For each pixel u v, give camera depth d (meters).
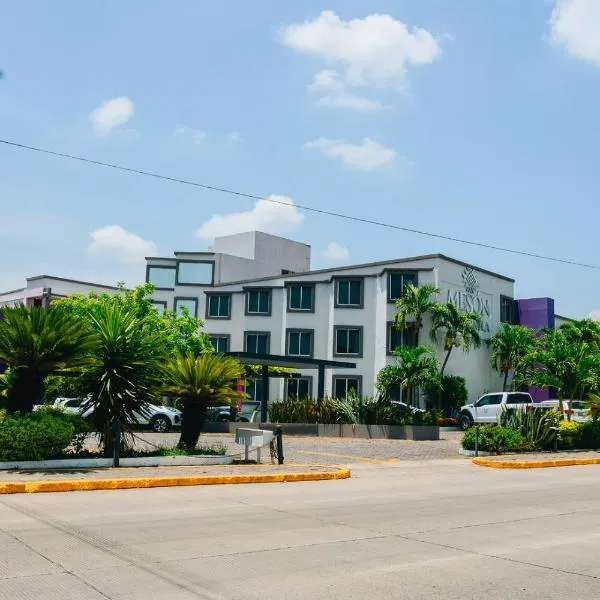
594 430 25.44
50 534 8.05
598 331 49.25
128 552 7.18
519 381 48.78
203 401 17.59
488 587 6.10
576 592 5.99
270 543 7.80
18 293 58.31
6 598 5.43
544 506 11.41
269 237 61.72
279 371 43.72
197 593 5.72
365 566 6.79
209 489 12.77
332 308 48.94
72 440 15.66
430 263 46.81
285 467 16.02
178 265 55.69
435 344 45.91
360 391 47.53
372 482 14.65
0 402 15.27
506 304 54.50
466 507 11.11
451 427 42.56
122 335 15.84
